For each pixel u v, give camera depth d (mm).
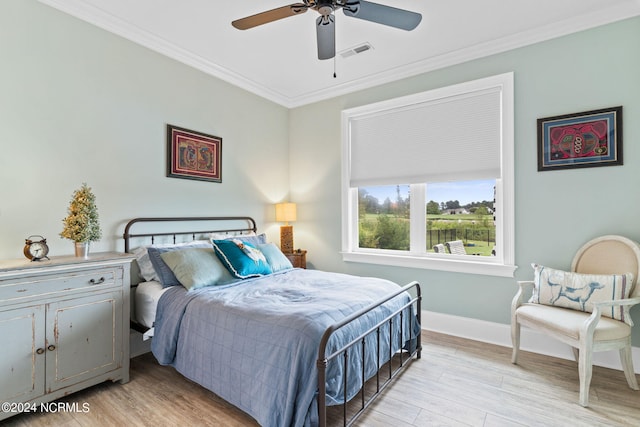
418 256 3342
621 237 2275
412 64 3195
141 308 2424
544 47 2627
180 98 3012
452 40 2768
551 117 2590
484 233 3012
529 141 2691
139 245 2695
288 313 1742
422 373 2303
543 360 2500
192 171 3098
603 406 1896
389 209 3582
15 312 1711
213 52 2984
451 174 3094
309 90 3889
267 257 2971
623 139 2344
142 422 1759
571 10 2361
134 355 2611
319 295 2129
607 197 2400
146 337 2254
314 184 4047
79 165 2346
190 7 2322
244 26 1938
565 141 2543
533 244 2682
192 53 2996
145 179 2740
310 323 1625
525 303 2527
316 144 4031
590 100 2457
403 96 3340
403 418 1791
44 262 1853
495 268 2816
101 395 2025
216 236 3170
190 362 1969
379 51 2951
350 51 2949
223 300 2037
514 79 2754
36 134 2143
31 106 2121
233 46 2875
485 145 2926
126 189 2613
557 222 2586
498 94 2867
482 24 2525
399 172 3408
